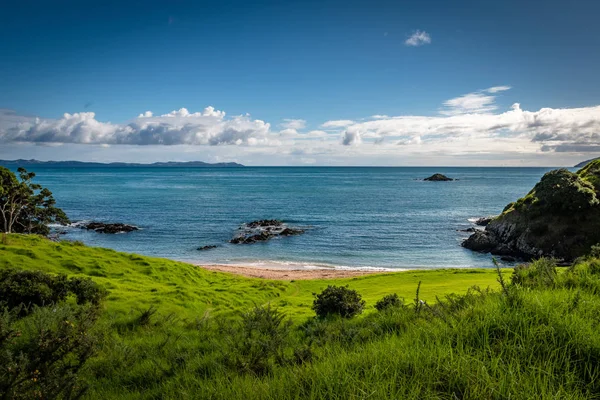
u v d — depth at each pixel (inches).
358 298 697.6
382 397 159.2
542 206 2834.6
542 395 148.3
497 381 163.8
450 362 180.1
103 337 443.5
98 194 7007.9
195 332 540.1
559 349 183.0
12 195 2413.9
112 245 3004.4
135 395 263.3
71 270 1252.5
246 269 2233.0
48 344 229.5
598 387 159.0
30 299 634.8
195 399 213.0
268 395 184.7
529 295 246.8
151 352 387.5
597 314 217.6
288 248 2933.1
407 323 288.0
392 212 4835.1
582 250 2566.4
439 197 6796.3
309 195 7057.1
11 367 187.2
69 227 3705.7
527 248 2726.4
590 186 2847.0
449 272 1664.6
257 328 361.1
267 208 5137.8
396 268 2386.8
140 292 1021.8
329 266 2427.4
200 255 2723.9
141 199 6156.5
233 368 264.1
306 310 852.0
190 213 4643.2
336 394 170.1
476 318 226.1
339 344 266.2
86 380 288.0
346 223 4010.8
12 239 1461.6
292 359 254.5
